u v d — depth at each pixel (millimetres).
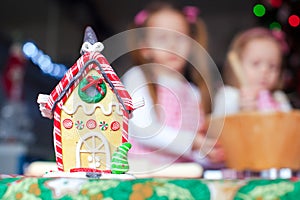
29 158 1842
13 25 3396
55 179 439
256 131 897
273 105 1277
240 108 1354
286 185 395
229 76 1529
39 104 539
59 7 3354
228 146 967
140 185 414
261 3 2447
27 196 438
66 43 3402
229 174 983
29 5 3338
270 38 1657
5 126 2004
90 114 536
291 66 2143
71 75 536
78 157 528
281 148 889
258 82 1568
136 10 3215
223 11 3123
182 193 406
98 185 424
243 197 396
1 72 2340
